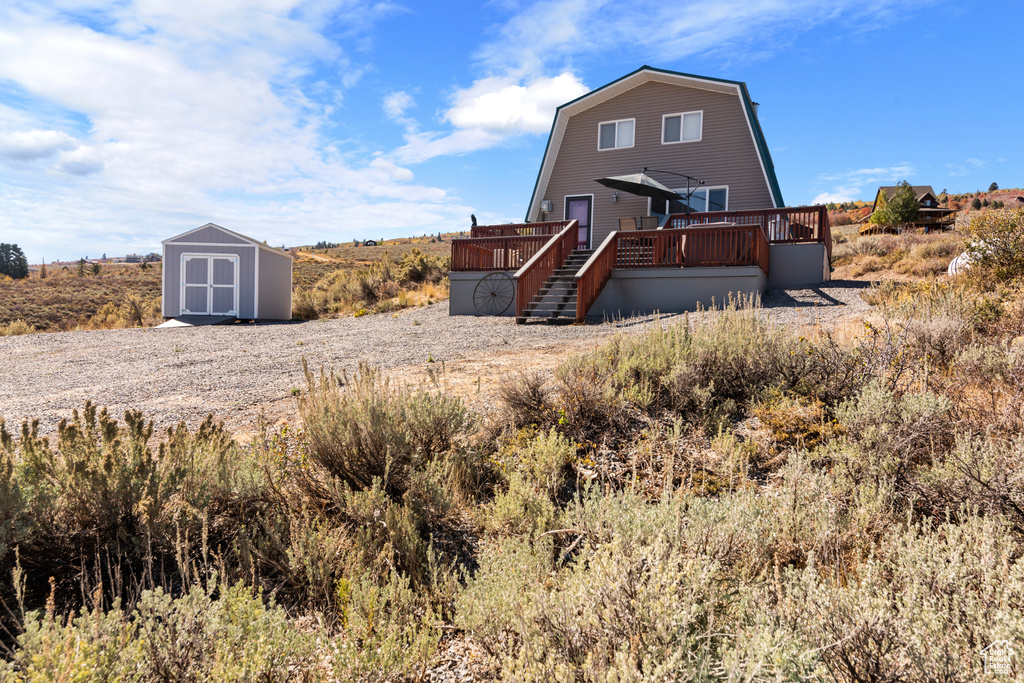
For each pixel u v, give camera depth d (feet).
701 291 43.91
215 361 30.01
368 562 9.14
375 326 46.93
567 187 69.26
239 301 68.03
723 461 11.91
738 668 5.15
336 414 11.78
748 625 5.93
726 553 7.31
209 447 11.14
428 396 13.35
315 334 43.01
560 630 6.39
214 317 65.82
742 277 42.52
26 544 8.55
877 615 5.55
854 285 44.73
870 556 6.64
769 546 8.00
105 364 30.58
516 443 13.55
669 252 46.11
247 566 8.76
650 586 6.17
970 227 31.35
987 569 6.31
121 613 6.55
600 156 67.21
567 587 7.23
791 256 47.83
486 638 7.06
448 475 11.98
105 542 9.27
